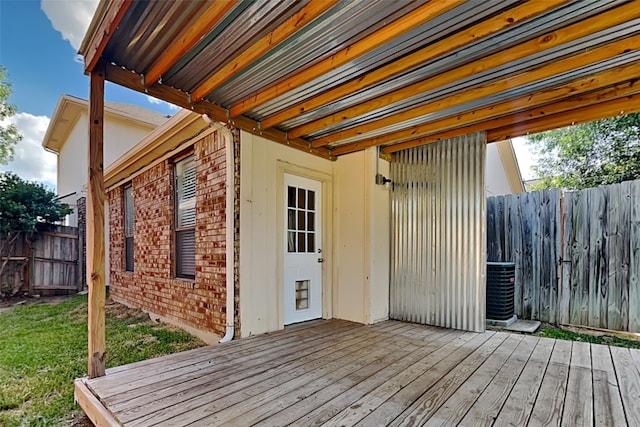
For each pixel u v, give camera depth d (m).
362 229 4.65
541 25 2.26
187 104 3.31
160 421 1.92
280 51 2.59
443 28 2.31
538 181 10.55
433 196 4.55
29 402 2.65
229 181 3.79
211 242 4.18
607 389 2.37
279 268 4.18
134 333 4.61
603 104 3.51
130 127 10.95
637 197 4.02
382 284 4.75
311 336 3.79
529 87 3.07
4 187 8.28
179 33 2.41
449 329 4.18
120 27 2.36
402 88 3.13
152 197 5.77
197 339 4.30
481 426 1.87
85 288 8.95
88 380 2.53
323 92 3.25
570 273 4.48
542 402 2.16
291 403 2.14
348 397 2.22
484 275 4.09
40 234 8.43
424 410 2.04
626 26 2.20
